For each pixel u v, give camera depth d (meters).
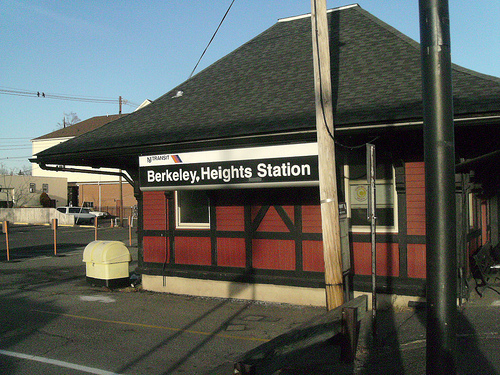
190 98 11.04
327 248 6.37
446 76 3.71
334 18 11.74
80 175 56.62
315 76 6.48
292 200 8.85
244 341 6.82
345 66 9.23
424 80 3.78
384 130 6.83
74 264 15.67
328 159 6.39
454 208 3.68
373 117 6.73
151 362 6.04
